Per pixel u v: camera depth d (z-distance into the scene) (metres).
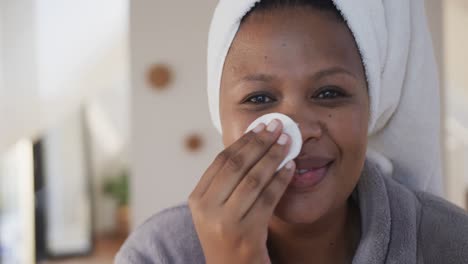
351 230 0.67
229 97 0.60
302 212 0.56
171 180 2.44
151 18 2.40
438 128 0.75
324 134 0.56
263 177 0.55
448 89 2.86
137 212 2.43
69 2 3.03
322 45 0.56
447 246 0.63
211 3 2.41
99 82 3.26
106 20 3.14
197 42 2.42
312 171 0.56
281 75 0.56
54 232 3.99
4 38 2.93
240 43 0.58
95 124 4.49
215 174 0.57
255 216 0.54
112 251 4.12
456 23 2.77
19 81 2.98
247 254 0.54
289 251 0.65
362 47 0.59
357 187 0.66
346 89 0.57
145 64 2.41
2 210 3.64
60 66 3.08
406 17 0.67
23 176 3.68
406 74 0.71
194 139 2.42
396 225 0.62
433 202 0.67
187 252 0.71
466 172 2.79
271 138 0.55
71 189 4.11
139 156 2.43
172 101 2.42
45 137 3.97
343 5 0.57
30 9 2.96
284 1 0.57
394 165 0.76
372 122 0.65
